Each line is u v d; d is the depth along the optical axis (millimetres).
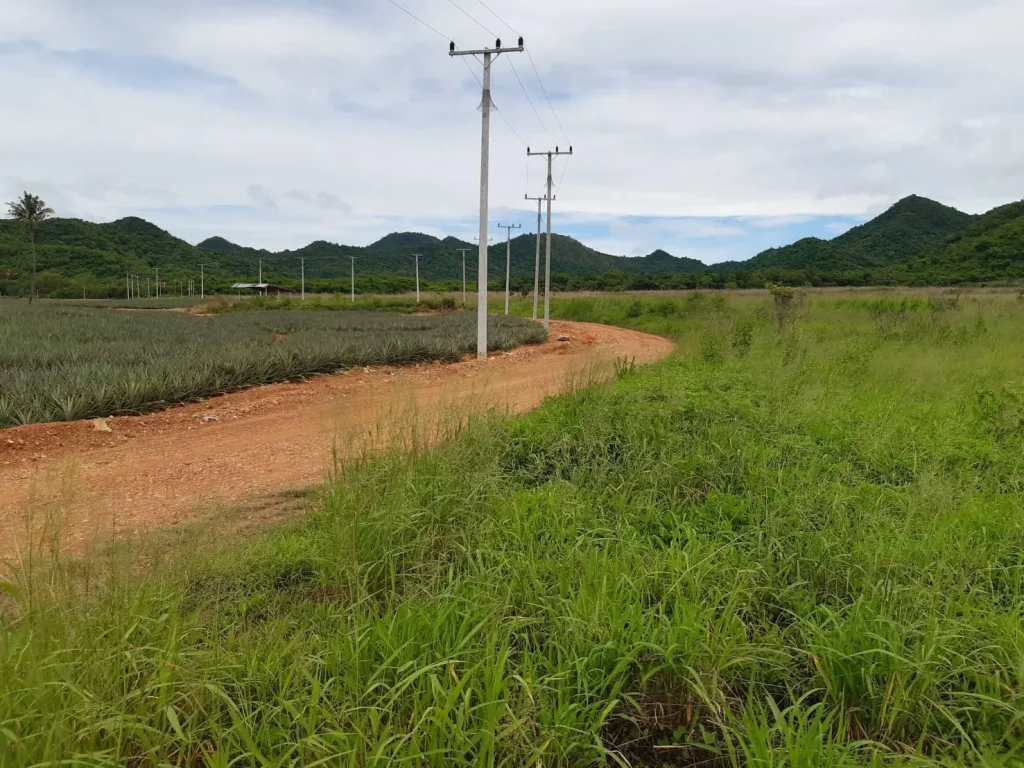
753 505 4910
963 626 3062
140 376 10844
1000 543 4070
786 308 23328
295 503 6062
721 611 3480
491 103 18469
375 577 3824
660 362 14742
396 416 5496
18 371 11836
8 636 2611
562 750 2510
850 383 10609
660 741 2840
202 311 55281
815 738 2443
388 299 73812
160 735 2463
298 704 2615
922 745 2693
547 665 2920
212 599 3523
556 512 4715
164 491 6480
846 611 3471
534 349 22094
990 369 11672
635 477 5539
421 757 2281
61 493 3254
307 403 11367
